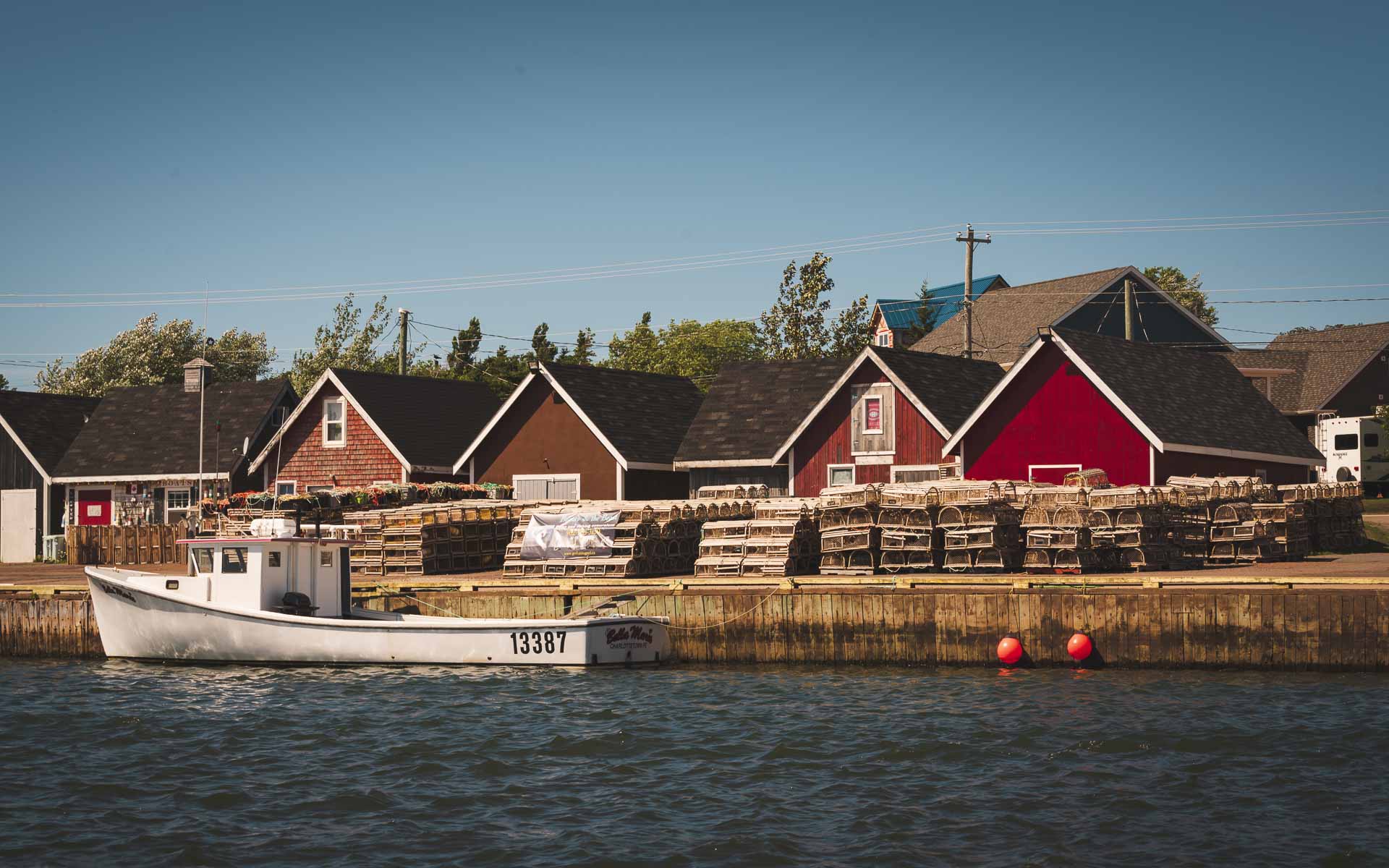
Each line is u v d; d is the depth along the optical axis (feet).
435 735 69.62
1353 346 219.00
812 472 136.26
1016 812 54.90
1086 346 122.31
